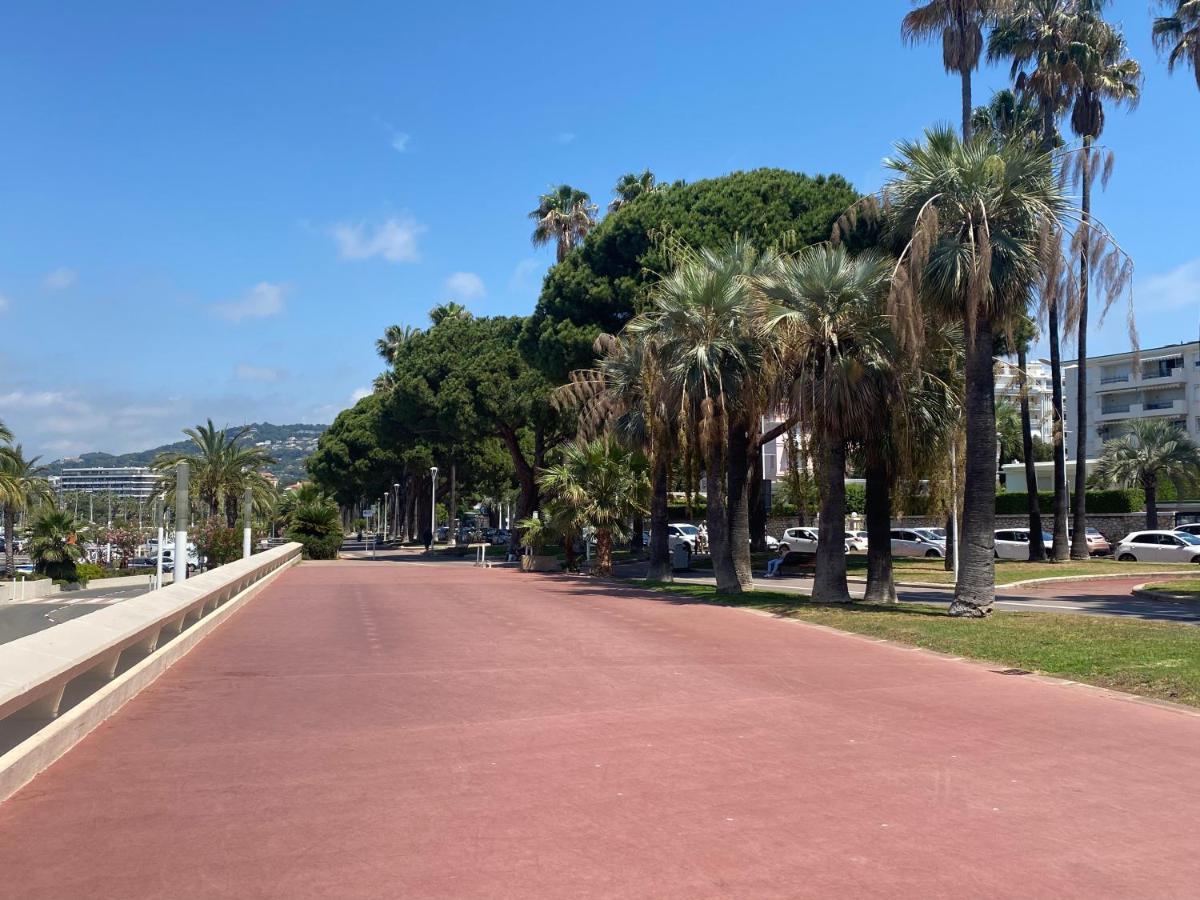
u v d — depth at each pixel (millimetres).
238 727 8188
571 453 33219
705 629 15883
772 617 18047
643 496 32219
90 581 60875
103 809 5898
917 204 17734
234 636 14578
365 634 14852
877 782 6699
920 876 4941
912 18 32438
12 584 49406
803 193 36250
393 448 73000
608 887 4730
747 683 10664
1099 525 50625
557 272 40562
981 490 17391
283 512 86938
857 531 60719
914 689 10438
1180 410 67750
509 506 93000
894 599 21562
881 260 20047
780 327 20594
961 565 17547
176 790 6316
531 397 48750
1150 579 32219
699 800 6207
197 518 62375
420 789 6391
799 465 23219
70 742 7430
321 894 4605
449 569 38812
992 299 17328
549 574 34188
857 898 4641
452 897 4582
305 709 8969
